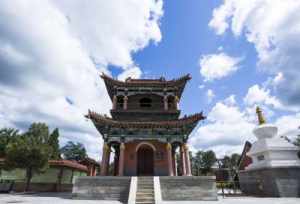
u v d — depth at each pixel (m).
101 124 24.75
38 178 34.84
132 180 18.84
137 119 27.75
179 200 18.00
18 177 35.00
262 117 25.50
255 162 23.95
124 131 25.16
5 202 16.91
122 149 24.19
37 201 17.67
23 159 29.41
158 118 27.94
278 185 19.75
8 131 42.91
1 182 32.81
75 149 79.94
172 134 25.31
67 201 17.56
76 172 42.66
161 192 18.44
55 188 33.84
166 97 29.94
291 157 21.64
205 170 73.38
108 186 19.50
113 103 29.41
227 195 22.72
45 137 44.56
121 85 30.39
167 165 25.16
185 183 18.91
